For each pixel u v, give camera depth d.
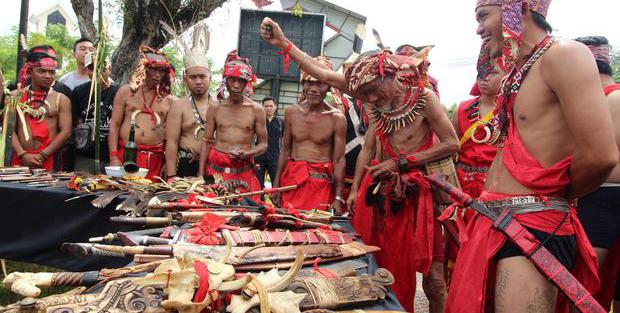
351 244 2.13
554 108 1.80
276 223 2.29
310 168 4.23
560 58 1.73
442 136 2.99
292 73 10.55
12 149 4.76
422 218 2.91
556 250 1.79
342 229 2.48
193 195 2.77
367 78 2.82
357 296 1.48
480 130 3.68
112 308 1.18
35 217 3.17
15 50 24.64
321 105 4.31
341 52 9.52
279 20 10.06
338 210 4.16
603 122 1.66
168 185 3.24
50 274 1.42
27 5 6.55
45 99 4.84
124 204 2.69
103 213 3.01
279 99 10.78
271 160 6.45
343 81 3.16
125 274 1.46
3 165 4.62
